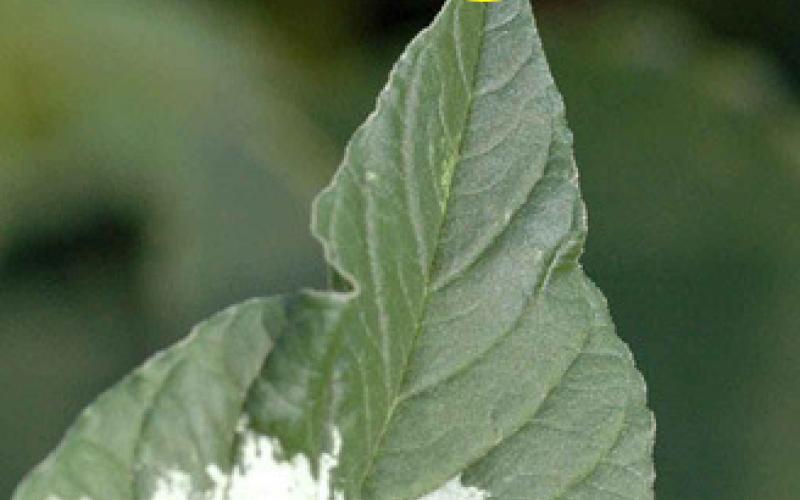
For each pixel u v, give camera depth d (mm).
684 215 674
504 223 337
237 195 641
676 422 631
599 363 338
